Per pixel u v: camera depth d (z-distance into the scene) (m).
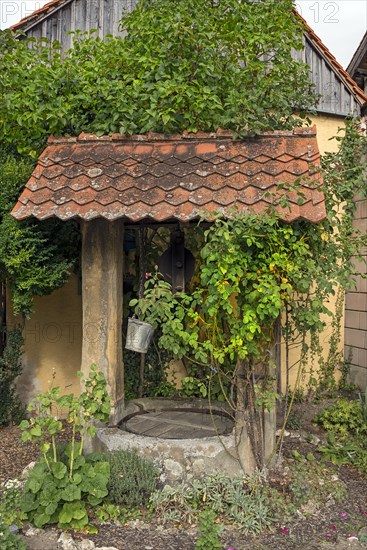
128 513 4.13
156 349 6.50
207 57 5.35
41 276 5.32
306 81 6.04
